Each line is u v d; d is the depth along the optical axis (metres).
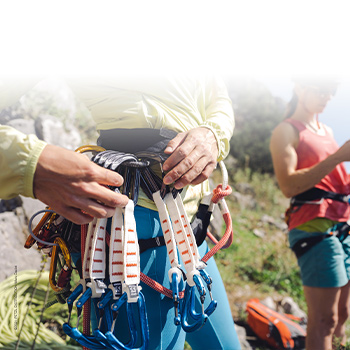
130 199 1.12
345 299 2.98
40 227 1.19
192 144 1.12
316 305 2.75
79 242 1.16
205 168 1.15
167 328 1.17
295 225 2.83
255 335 3.72
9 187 0.92
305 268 2.79
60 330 2.83
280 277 5.00
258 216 6.96
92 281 1.03
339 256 2.73
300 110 3.00
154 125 1.22
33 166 0.90
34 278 2.94
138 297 1.05
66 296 1.20
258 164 10.18
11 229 3.45
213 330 1.41
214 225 4.97
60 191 0.93
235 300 4.36
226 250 5.30
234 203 7.20
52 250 1.20
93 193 0.93
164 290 1.12
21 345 2.40
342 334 3.05
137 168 1.15
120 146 1.22
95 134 5.80
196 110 1.36
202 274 1.18
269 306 4.34
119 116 1.21
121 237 1.08
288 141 2.85
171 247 1.14
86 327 1.09
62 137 4.86
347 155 2.59
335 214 2.76
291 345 3.48
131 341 1.04
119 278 1.05
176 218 1.17
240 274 4.92
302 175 2.71
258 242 5.89
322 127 3.08
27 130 4.57
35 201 3.79
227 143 1.31
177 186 1.09
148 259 1.15
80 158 0.92
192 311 1.15
